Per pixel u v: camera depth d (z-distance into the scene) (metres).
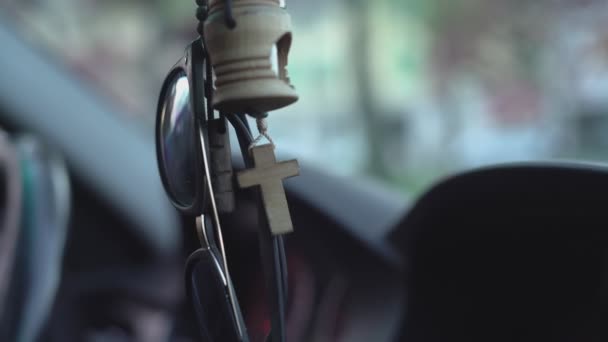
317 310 0.91
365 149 5.95
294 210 0.90
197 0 0.48
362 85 5.96
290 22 0.46
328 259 0.89
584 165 0.66
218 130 0.49
